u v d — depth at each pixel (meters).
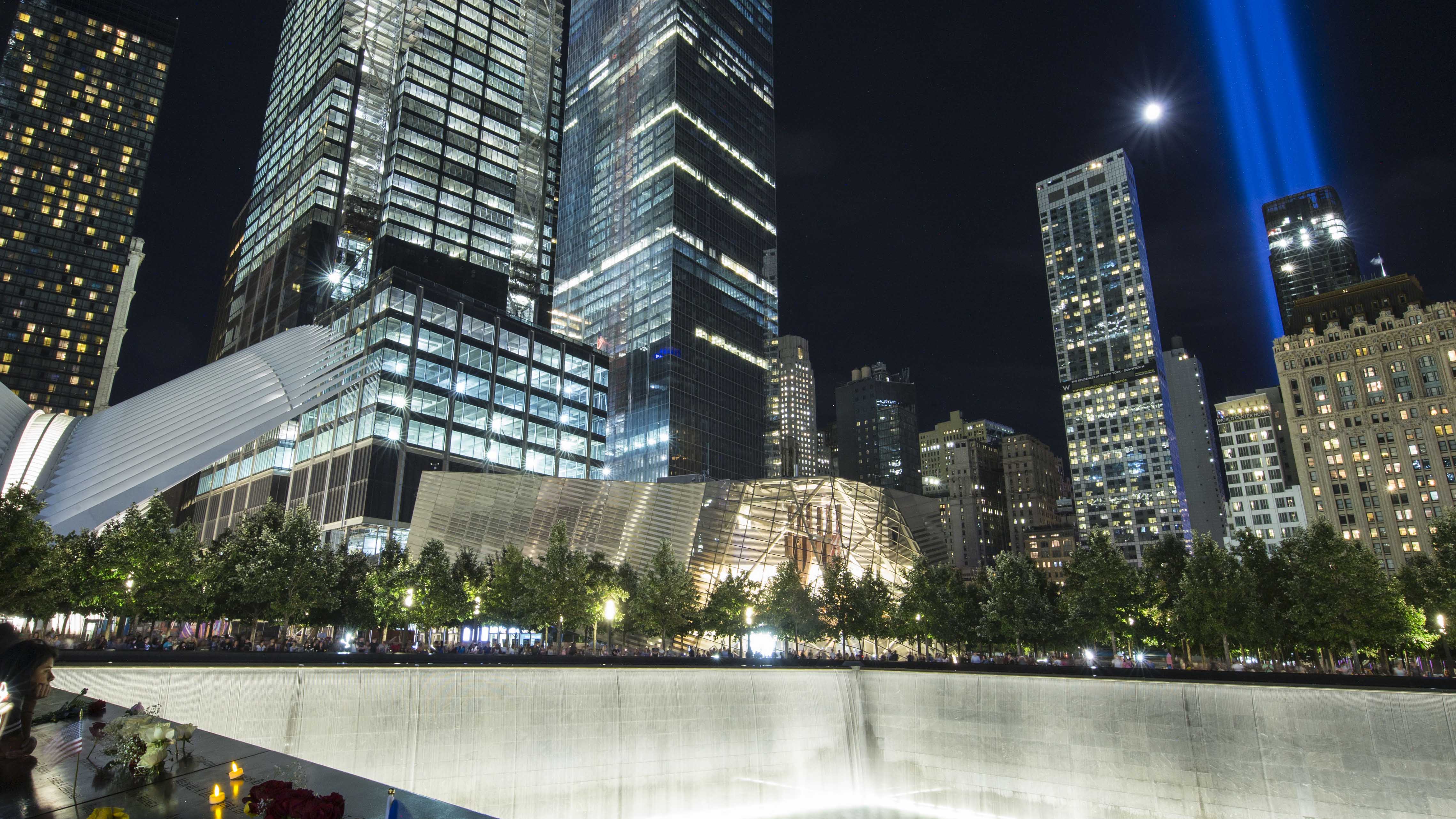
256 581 63.50
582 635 84.31
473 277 174.25
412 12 180.75
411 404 127.88
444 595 74.31
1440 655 85.94
